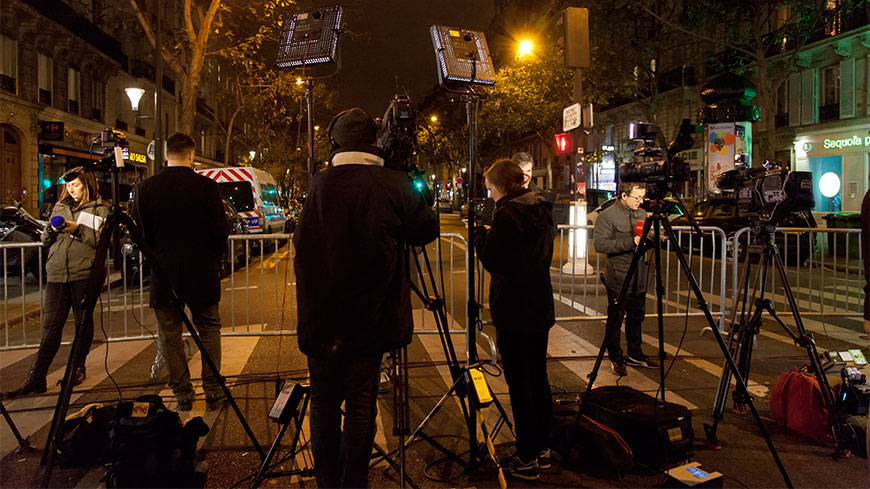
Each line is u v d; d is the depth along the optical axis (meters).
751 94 16.53
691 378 5.09
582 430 3.43
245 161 43.31
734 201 4.07
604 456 3.31
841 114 23.34
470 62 3.38
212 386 4.23
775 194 3.69
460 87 3.38
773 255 3.83
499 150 55.12
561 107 22.27
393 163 3.00
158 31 13.70
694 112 30.80
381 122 3.29
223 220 4.14
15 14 21.20
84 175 4.74
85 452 3.40
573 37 9.62
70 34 24.34
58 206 4.70
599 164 30.55
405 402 3.10
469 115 3.40
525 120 24.58
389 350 2.70
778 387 4.02
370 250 2.61
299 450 3.59
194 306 4.17
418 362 5.59
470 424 3.32
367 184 2.65
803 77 25.03
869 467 3.33
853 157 22.98
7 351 6.19
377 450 3.35
